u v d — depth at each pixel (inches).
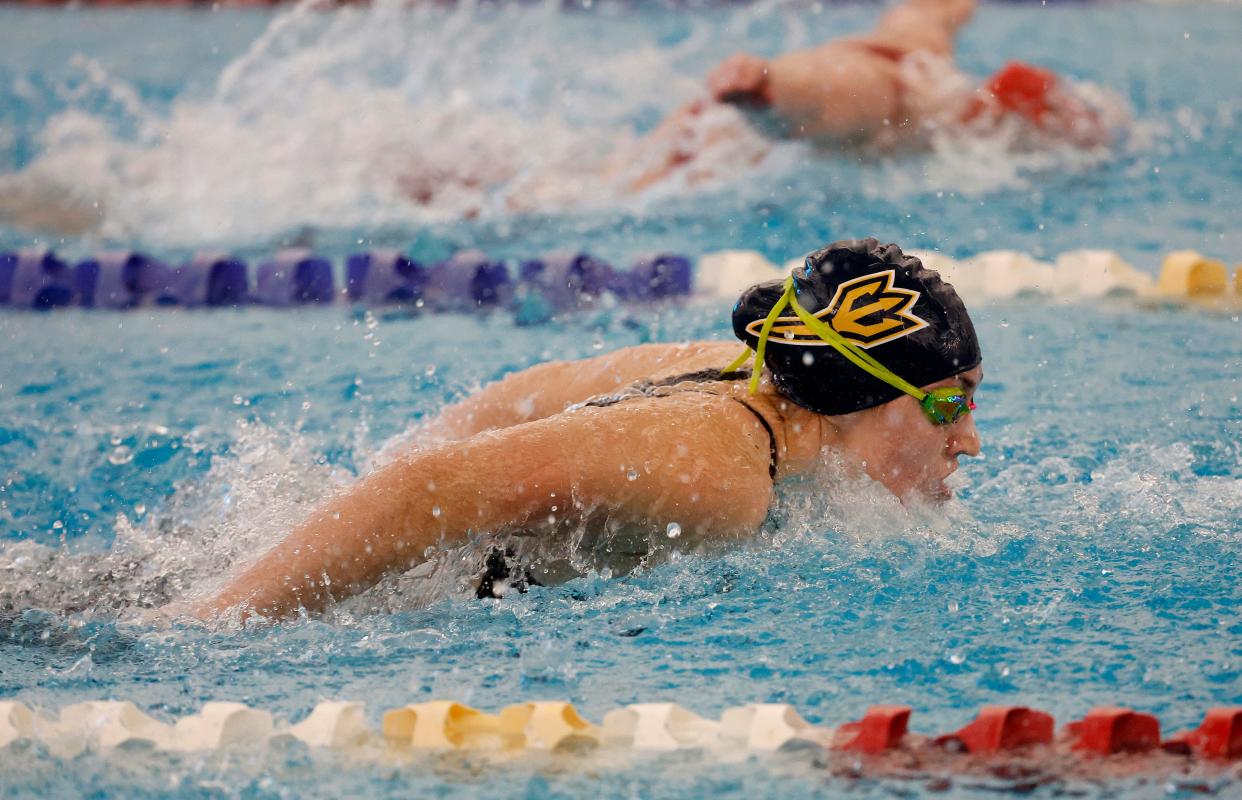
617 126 997.8
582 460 274.8
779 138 844.0
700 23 1514.5
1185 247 682.2
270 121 970.1
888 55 880.3
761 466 292.2
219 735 229.0
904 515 315.0
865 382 291.6
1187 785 205.3
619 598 294.4
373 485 276.4
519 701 245.1
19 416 474.6
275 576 275.9
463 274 653.3
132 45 1437.0
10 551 342.3
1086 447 403.9
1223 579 298.0
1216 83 1158.3
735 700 243.9
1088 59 1296.8
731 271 664.4
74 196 856.9
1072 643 265.9
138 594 300.8
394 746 227.3
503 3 1574.8
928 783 208.7
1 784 216.1
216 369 535.2
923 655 261.9
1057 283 634.8
